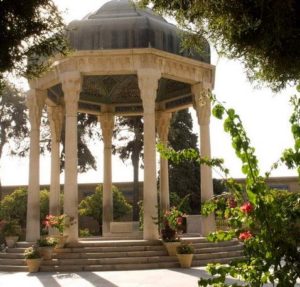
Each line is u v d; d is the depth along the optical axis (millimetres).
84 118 31500
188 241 16844
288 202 4984
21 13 7121
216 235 5211
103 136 22906
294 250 4793
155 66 17531
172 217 8031
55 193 20562
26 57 7898
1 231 18453
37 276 13906
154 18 18844
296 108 5195
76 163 17000
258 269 4789
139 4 7715
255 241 4891
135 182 30844
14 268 15492
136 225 22828
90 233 28047
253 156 5016
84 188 33500
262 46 6516
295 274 4750
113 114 23000
